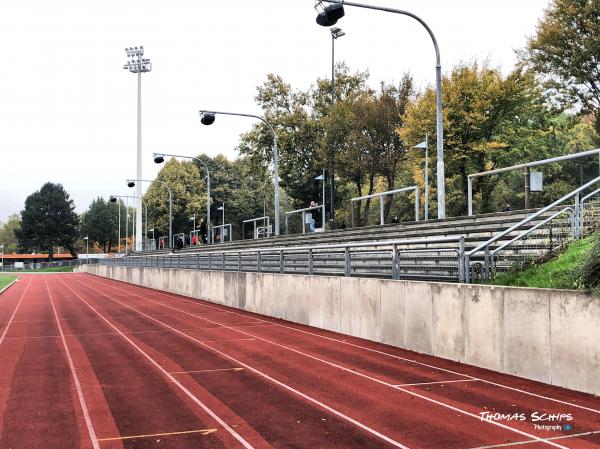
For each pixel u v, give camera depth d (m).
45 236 133.50
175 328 16.67
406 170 44.69
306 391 8.56
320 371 10.04
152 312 21.92
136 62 71.81
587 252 8.66
